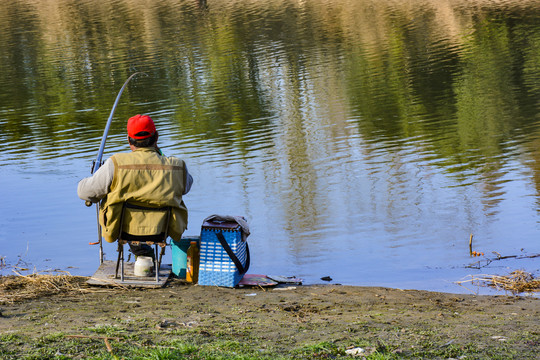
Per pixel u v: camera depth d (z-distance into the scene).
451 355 6.31
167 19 61.75
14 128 26.34
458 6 60.25
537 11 53.44
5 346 6.15
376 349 6.37
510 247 12.46
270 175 18.44
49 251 12.82
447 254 12.16
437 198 15.80
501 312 8.50
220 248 9.45
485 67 34.12
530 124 23.03
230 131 24.09
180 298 8.70
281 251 12.60
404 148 20.86
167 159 8.55
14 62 43.38
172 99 30.36
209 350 6.21
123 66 39.81
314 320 7.61
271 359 5.99
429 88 30.12
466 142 21.16
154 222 8.48
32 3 81.19
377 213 14.73
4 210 15.78
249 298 8.91
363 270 11.45
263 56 40.44
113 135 24.44
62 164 20.52
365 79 32.78
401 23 52.19
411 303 8.98
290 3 69.75
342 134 23.00
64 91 33.62
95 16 66.69
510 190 16.16
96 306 8.08
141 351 6.06
